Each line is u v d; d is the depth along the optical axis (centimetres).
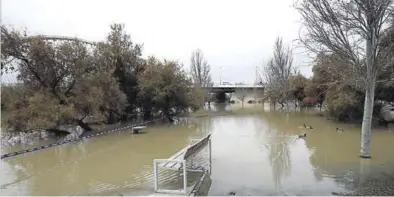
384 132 1978
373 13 1183
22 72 1995
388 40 1252
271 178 996
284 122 2748
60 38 2630
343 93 2319
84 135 2061
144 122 2786
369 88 1284
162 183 924
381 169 1103
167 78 2820
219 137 1903
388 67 1481
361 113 2342
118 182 968
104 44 2823
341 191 862
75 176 1058
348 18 1219
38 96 1856
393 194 831
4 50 1889
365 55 1278
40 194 859
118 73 2797
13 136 1945
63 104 2034
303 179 985
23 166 1227
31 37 2044
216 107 5175
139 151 1515
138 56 3064
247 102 6462
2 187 934
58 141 1859
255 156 1329
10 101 1875
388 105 2442
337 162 1216
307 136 1903
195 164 1162
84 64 2103
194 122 2844
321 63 1459
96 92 2105
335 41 1271
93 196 830
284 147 1542
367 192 852
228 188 894
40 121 1780
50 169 1170
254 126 2491
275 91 4772
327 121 2709
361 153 1307
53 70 2019
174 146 1639
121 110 2614
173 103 2828
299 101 4634
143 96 2770
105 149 1583
